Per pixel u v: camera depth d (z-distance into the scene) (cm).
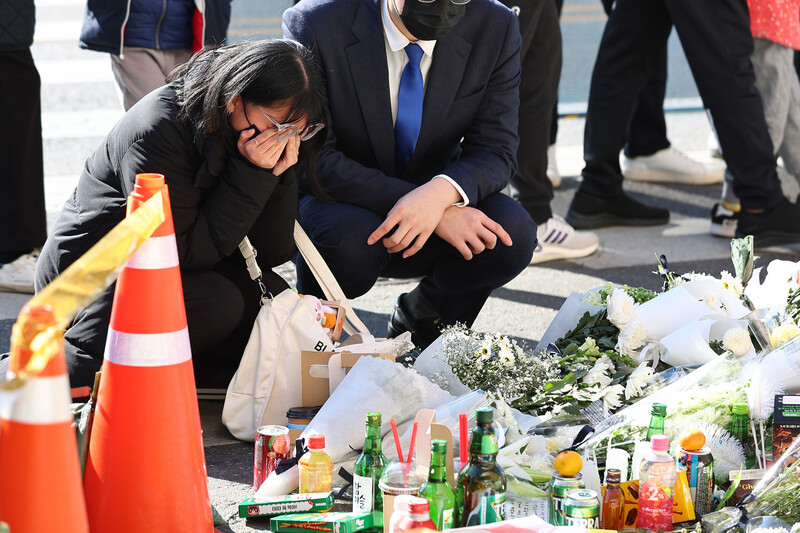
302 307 343
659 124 780
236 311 363
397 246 396
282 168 342
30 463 194
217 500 309
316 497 285
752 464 299
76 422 270
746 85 618
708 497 277
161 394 249
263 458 308
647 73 657
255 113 325
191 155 339
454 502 255
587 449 287
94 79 1005
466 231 398
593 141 668
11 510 194
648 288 569
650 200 744
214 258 351
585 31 1413
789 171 676
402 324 455
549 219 610
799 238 641
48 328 178
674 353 345
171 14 504
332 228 402
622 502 269
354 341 356
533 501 271
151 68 509
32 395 194
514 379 337
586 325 373
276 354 338
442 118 413
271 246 375
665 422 299
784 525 260
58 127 848
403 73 409
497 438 282
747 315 351
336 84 403
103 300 339
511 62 422
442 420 300
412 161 420
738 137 627
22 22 488
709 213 720
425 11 378
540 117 589
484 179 407
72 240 348
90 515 251
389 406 309
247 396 346
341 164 406
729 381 312
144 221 204
